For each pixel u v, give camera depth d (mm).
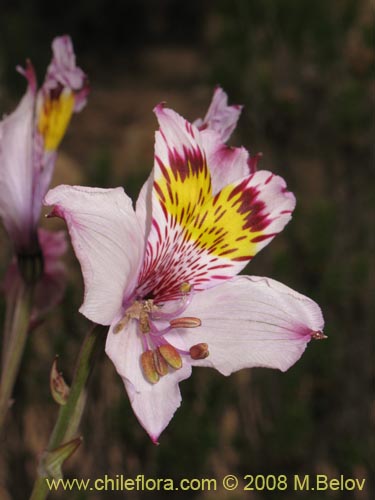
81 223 149
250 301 171
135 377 159
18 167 196
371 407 375
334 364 348
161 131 167
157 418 157
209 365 168
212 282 176
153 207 168
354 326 375
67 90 201
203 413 310
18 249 202
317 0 460
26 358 313
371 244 405
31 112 194
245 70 451
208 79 467
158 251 171
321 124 459
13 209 198
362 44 446
